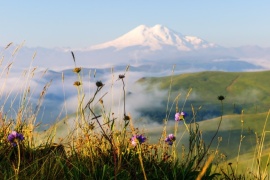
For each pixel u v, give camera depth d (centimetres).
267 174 452
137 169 480
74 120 538
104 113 489
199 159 457
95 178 448
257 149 485
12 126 582
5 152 532
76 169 459
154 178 463
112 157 494
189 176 448
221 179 490
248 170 486
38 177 465
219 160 507
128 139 508
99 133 505
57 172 489
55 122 575
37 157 521
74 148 516
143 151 515
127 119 471
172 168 484
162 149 523
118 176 448
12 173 457
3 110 582
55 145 561
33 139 580
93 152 500
